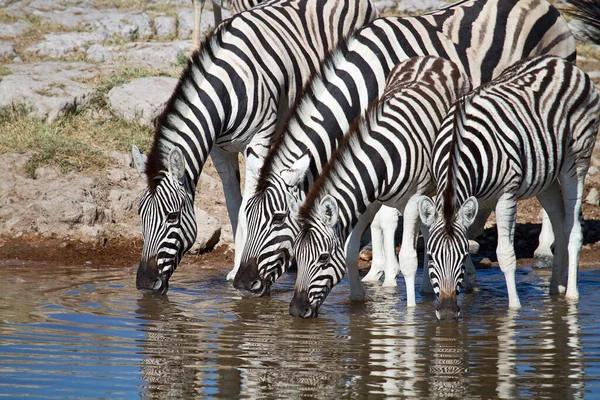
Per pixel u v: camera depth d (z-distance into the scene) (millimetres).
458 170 17469
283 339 15680
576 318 17609
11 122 31562
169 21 43094
